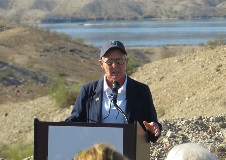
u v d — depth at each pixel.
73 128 5.80
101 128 5.73
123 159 4.02
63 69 66.81
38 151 5.85
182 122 13.56
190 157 4.21
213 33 158.25
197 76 25.23
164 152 11.90
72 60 73.88
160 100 24.61
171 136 12.62
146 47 109.81
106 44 6.56
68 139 5.80
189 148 4.29
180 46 105.50
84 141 5.77
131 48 107.81
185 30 182.12
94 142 5.74
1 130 29.95
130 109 6.53
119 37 152.12
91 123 5.76
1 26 103.75
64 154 5.82
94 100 6.60
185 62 27.73
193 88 24.22
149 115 6.59
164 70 27.97
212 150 11.33
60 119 27.69
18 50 77.50
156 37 147.00
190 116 21.36
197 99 22.83
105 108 6.55
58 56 75.31
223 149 11.41
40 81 55.12
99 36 158.75
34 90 45.56
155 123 6.24
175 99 23.98
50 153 5.83
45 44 80.81
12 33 85.81
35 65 66.44
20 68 56.50
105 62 6.54
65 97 29.23
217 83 23.56
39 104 31.30
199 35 149.38
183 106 22.78
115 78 6.54
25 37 83.50
